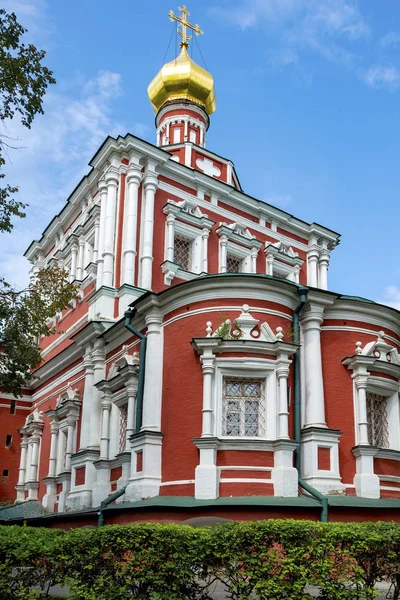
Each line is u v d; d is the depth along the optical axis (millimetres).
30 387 30453
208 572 10500
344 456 17766
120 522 17297
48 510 24297
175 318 18562
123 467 19031
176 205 25547
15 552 10797
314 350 18516
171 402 17781
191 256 26391
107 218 24828
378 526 11016
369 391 18688
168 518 15984
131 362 19938
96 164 26625
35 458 27516
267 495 16203
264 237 29375
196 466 16641
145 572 10367
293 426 17547
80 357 24750
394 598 10977
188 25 33875
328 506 16016
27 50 16969
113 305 23297
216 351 17344
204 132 32844
